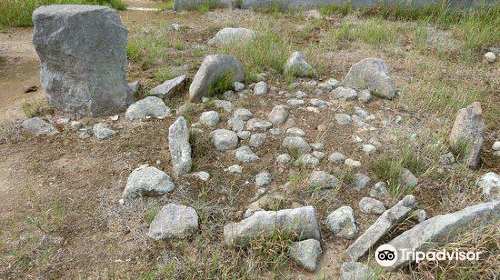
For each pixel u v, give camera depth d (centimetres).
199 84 392
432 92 418
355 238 268
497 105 416
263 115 378
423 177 311
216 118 366
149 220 276
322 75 463
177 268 247
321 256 257
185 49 538
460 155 332
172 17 689
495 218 248
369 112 387
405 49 545
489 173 312
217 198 293
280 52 488
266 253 252
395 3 692
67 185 306
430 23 644
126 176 313
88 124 371
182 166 309
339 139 348
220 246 259
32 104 398
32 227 272
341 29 595
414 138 346
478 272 239
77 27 349
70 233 270
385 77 409
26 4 652
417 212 271
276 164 321
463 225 244
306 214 258
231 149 336
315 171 308
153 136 353
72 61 362
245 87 425
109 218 279
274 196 293
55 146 345
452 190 300
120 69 382
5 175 314
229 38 543
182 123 332
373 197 296
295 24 643
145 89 420
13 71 484
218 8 731
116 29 368
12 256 253
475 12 650
